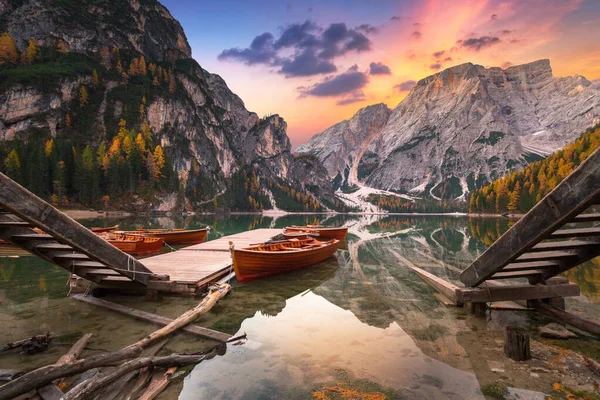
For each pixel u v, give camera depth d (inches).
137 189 4522.6
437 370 219.0
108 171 4188.0
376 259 747.4
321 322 321.4
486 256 307.1
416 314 343.0
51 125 5595.5
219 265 525.7
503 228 1939.0
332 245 732.7
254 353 247.9
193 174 6934.1
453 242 1138.0
